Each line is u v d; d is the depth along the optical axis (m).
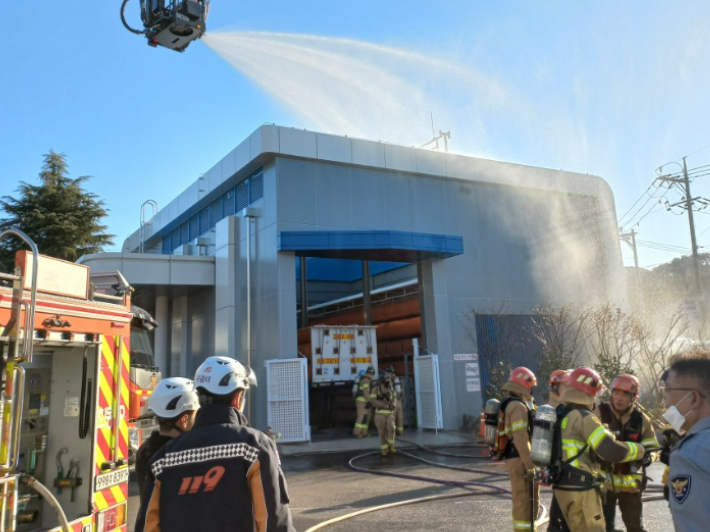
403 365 19.03
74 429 4.86
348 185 17.38
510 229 19.62
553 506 4.18
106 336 5.07
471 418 16.22
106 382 5.02
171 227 24.61
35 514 4.66
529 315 18.94
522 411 5.04
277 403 14.56
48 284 4.36
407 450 13.09
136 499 8.49
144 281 17.58
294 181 16.64
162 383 3.38
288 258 16.00
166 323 21.62
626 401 4.83
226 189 19.52
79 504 4.73
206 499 2.43
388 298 20.69
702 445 1.80
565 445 4.02
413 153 18.34
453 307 17.83
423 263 17.67
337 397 18.25
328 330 16.78
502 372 16.81
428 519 6.71
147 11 7.23
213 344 18.25
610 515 4.98
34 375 4.88
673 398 2.06
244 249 17.36
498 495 7.85
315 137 16.94
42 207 31.33
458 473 9.79
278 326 15.61
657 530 5.96
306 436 14.34
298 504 7.87
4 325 3.81
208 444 2.53
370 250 16.08
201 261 18.28
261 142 16.33
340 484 9.22
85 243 32.28
